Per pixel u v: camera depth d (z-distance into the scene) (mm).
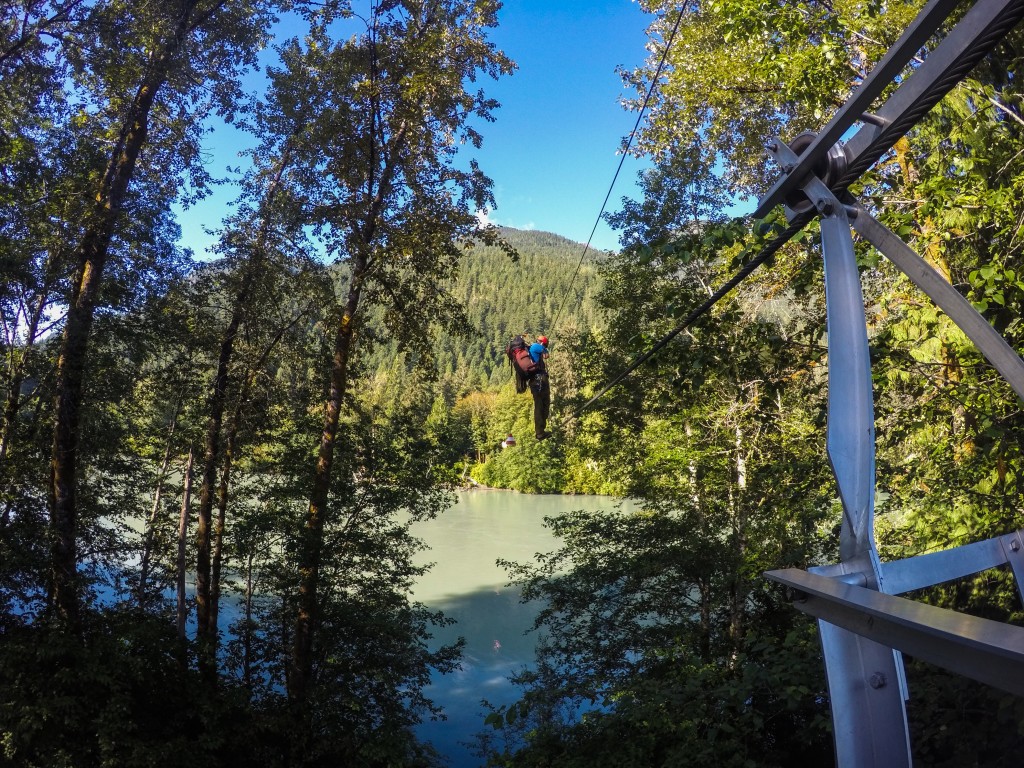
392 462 21297
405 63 18703
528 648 27141
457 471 22641
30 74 16297
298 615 18859
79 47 16594
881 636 1984
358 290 19141
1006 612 7520
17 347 20141
